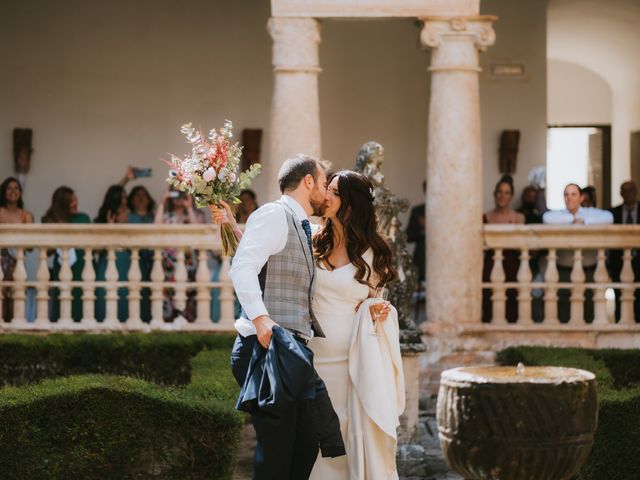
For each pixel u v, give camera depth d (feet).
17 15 62.03
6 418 31.60
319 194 28.09
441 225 49.49
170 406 32.40
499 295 50.03
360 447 27.58
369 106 63.31
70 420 32.12
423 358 49.03
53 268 53.16
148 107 62.54
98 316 52.95
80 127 62.23
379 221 38.91
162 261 52.75
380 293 28.63
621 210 55.62
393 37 63.31
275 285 27.02
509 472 29.35
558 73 77.20
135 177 55.57
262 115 62.75
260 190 62.69
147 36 62.59
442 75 49.39
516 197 62.75
